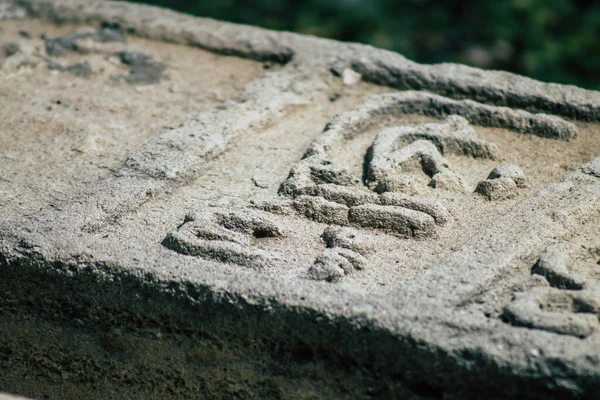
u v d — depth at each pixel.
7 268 0.91
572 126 1.05
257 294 0.87
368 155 1.03
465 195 0.97
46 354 0.93
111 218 0.94
